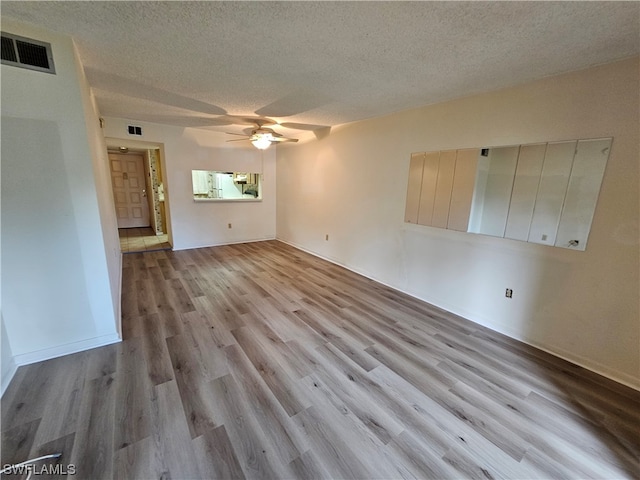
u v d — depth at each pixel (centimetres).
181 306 301
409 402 180
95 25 166
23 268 190
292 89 269
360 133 402
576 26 151
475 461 143
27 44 170
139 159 736
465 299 297
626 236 195
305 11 147
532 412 176
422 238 333
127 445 143
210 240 570
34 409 162
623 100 189
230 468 134
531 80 229
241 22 159
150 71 233
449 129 293
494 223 266
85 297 214
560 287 229
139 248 533
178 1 141
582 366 221
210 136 525
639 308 194
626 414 176
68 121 189
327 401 178
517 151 244
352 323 279
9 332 191
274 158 614
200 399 174
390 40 174
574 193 215
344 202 446
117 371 197
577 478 137
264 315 288
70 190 197
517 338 258
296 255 526
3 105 170
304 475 132
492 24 152
